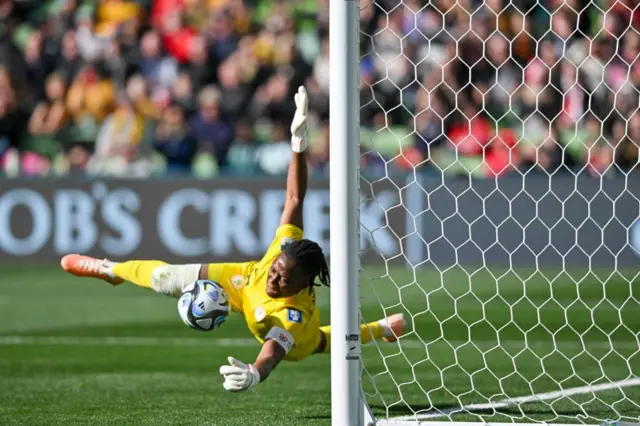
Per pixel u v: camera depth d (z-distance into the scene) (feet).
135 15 179.42
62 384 73.10
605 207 141.49
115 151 164.35
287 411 63.62
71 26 178.29
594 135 149.89
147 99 167.73
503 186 143.23
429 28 159.43
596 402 66.13
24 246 149.18
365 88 159.02
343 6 50.93
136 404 65.87
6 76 175.73
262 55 170.09
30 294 126.21
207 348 89.25
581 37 153.38
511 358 78.02
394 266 145.28
